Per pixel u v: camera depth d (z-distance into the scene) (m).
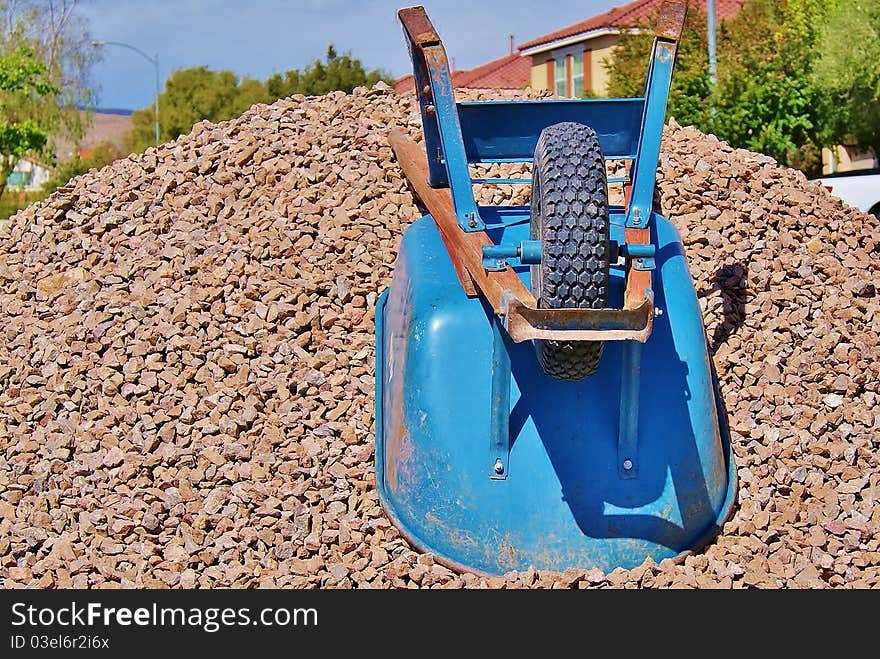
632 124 5.11
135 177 7.32
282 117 7.66
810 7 19.33
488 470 4.53
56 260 6.91
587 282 3.84
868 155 26.92
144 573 4.75
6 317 6.54
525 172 7.06
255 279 6.29
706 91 15.28
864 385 5.80
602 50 31.73
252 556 4.82
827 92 17.55
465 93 8.26
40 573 4.77
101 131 67.25
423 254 5.16
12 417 5.71
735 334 5.99
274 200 6.95
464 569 4.52
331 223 6.64
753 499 4.98
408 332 4.84
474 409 4.59
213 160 7.29
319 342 5.95
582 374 4.12
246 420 5.44
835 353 5.92
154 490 5.07
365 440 5.37
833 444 5.39
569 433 4.56
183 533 4.90
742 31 16.88
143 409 5.58
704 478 4.73
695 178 6.93
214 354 5.86
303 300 6.13
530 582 4.36
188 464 5.25
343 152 7.23
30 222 7.29
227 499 5.05
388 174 6.96
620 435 4.53
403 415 4.78
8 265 6.97
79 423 5.62
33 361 6.04
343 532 4.85
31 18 32.25
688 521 4.65
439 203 5.41
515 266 4.82
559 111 5.06
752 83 14.98
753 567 4.60
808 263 6.47
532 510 4.50
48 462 5.36
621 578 4.38
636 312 3.77
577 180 3.92
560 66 34.31
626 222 4.96
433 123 5.67
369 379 5.69
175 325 6.05
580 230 3.85
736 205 6.82
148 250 6.70
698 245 6.49
